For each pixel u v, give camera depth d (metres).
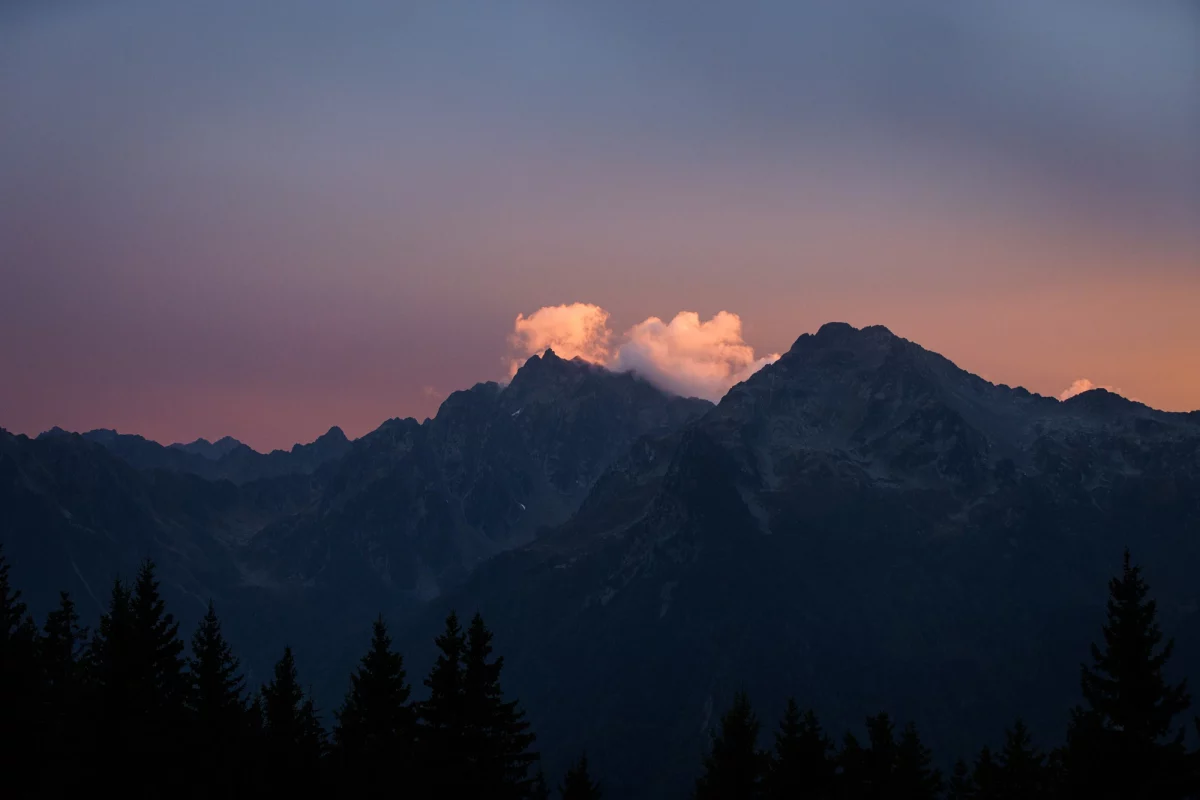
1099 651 111.88
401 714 122.19
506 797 114.88
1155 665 108.31
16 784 110.19
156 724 119.88
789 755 129.25
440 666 115.94
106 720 117.50
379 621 127.56
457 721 114.38
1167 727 107.88
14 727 111.06
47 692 124.75
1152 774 106.31
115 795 114.44
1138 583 111.81
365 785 118.50
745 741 126.75
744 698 132.12
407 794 114.06
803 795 126.94
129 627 122.56
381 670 123.75
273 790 123.12
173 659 125.25
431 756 113.81
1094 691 110.44
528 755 116.94
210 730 128.75
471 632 117.81
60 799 111.50
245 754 127.06
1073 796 110.44
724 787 125.25
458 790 112.56
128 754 116.38
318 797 123.25
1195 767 105.94
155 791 116.88
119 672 119.69
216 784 122.44
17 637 126.00
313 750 128.75
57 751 114.00
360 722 123.69
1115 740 108.12
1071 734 113.81
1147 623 110.12
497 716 115.38
